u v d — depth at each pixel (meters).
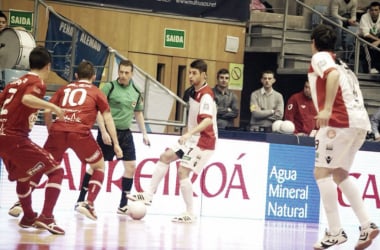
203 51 30.31
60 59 23.50
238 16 30.70
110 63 22.48
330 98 14.51
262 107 26.55
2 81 22.11
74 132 18.00
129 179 21.44
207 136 20.48
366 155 24.52
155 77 29.66
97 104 18.34
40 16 27.33
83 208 18.69
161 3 29.53
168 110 22.91
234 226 20.78
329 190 14.95
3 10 27.09
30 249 13.51
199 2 30.08
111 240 15.59
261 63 32.19
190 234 17.86
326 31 15.12
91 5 28.53
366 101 30.48
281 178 23.89
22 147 15.74
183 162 20.66
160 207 22.61
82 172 21.84
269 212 23.78
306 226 22.61
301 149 24.09
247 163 23.59
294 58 31.17
